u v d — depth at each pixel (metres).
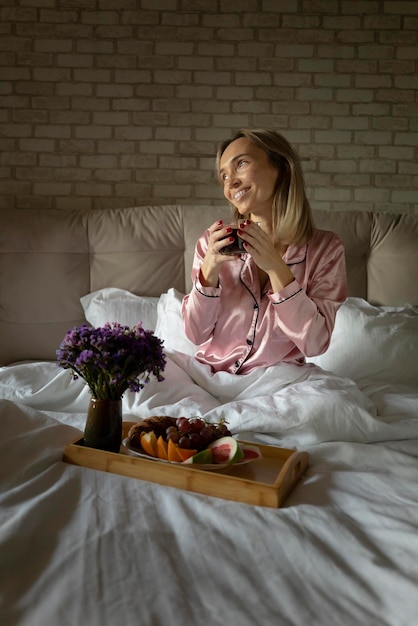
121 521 1.15
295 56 3.26
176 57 3.27
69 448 1.44
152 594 0.93
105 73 3.27
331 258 1.99
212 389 1.97
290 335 1.84
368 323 2.50
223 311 2.04
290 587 0.96
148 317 2.81
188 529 1.13
